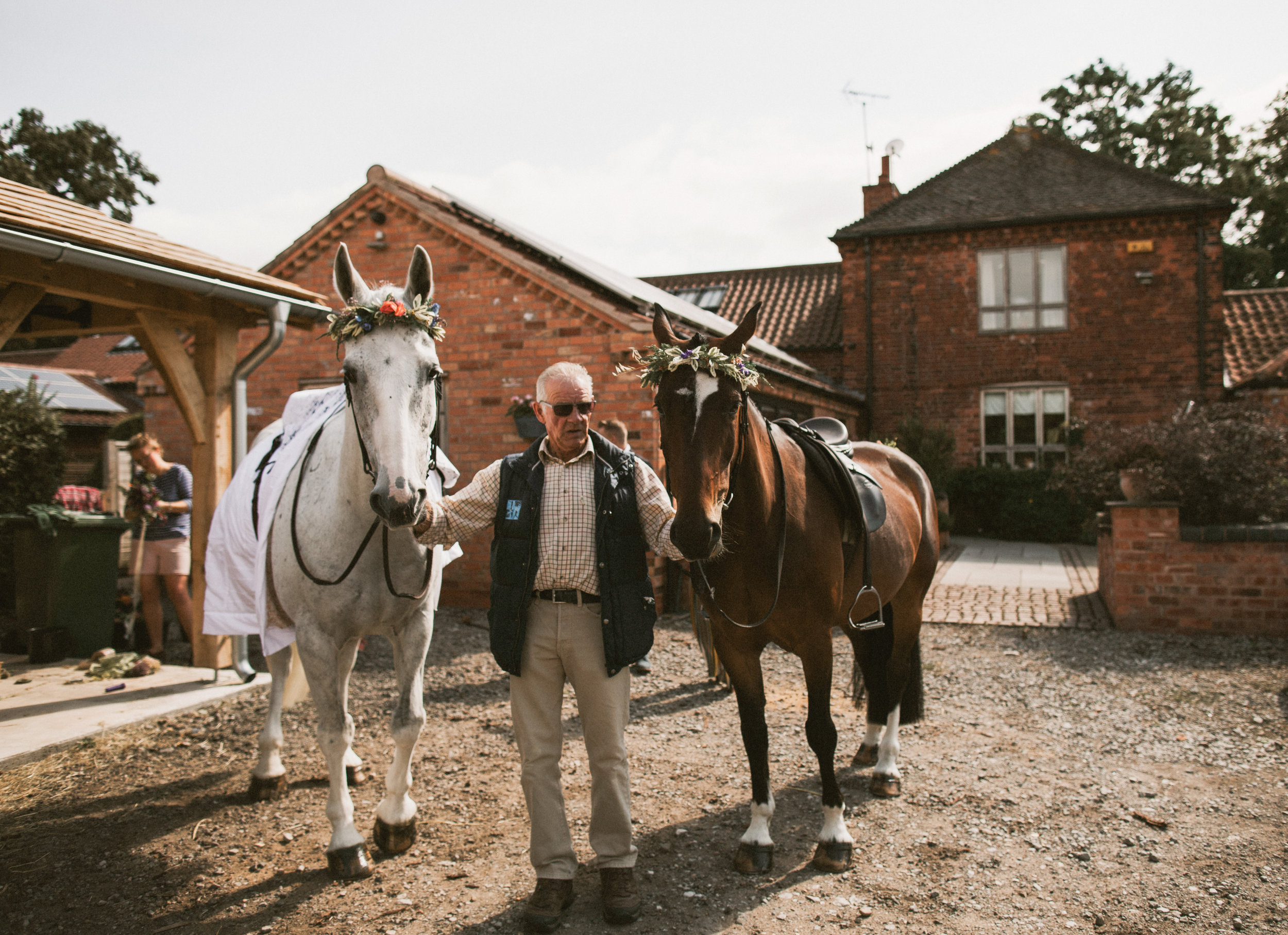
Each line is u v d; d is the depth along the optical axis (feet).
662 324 10.16
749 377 9.39
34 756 14.06
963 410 53.47
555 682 9.35
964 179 56.90
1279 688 18.01
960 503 52.29
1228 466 23.50
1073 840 11.19
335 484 10.46
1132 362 50.78
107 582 20.92
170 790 13.05
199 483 19.19
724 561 10.37
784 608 10.44
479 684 18.84
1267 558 22.70
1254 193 84.48
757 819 10.59
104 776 13.60
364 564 10.32
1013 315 52.80
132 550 22.03
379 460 8.66
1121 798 12.51
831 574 10.69
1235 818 11.83
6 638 21.09
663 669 20.44
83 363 81.41
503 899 9.82
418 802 12.57
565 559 9.11
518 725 9.35
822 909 9.57
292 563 10.68
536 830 9.15
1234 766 13.75
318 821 11.94
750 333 9.78
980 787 13.02
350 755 13.28
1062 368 51.88
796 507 10.50
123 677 18.47
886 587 12.44
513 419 28.37
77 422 55.47
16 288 15.37
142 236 17.60
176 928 9.27
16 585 21.25
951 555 41.93
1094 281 51.39
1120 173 53.72
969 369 53.31
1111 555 25.49
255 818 12.05
